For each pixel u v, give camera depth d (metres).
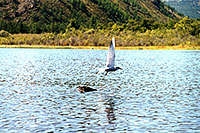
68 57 131.38
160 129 29.58
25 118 33.25
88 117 33.78
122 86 54.06
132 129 29.64
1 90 49.47
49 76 67.44
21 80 60.94
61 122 31.94
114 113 35.41
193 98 43.47
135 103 40.34
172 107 38.09
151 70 80.38
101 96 44.91
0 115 34.34
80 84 56.16
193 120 32.41
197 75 69.62
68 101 41.53
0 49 195.38
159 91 49.03
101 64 98.06
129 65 94.81
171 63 103.00
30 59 119.25
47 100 42.22
